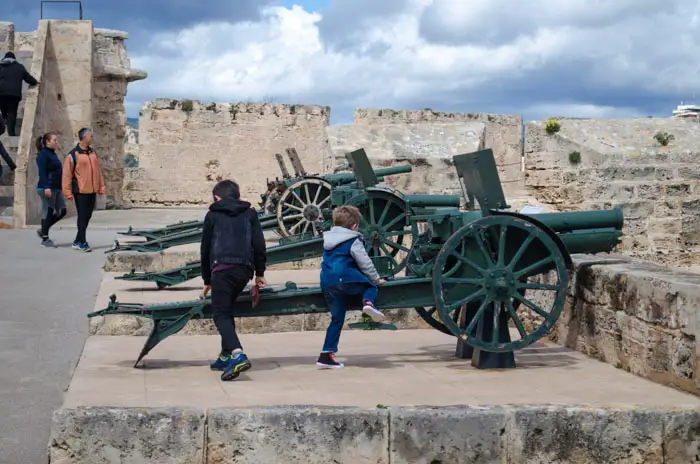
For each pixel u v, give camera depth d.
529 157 19.06
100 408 5.33
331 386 6.32
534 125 19.02
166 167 28.72
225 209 6.82
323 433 5.39
